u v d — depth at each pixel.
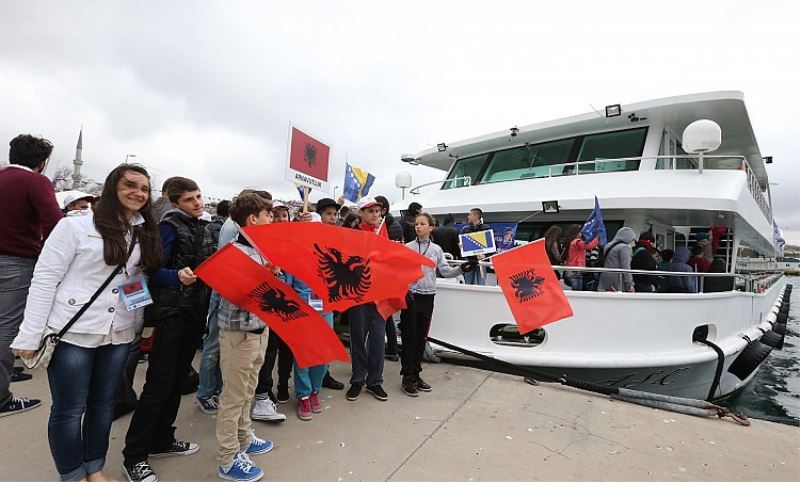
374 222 3.95
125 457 2.36
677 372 4.83
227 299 2.34
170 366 2.42
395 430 3.16
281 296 2.49
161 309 2.34
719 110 6.45
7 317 2.89
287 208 3.66
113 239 2.07
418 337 3.99
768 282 11.02
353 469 2.61
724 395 6.87
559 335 4.54
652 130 6.86
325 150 4.39
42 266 1.97
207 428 3.08
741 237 9.62
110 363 2.19
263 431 3.07
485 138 8.12
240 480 2.39
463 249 4.68
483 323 4.72
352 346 3.78
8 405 3.16
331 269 2.75
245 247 2.58
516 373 4.49
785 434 3.28
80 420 2.12
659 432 3.27
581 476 2.63
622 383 4.66
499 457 2.82
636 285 5.41
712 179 5.70
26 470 2.45
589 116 6.90
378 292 2.98
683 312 4.86
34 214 2.97
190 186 2.59
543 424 3.35
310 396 3.46
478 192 7.67
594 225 5.08
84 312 2.03
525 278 3.83
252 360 2.46
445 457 2.79
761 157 9.83
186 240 2.49
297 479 2.48
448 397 3.85
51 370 2.02
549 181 6.95
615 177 6.36
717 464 2.83
